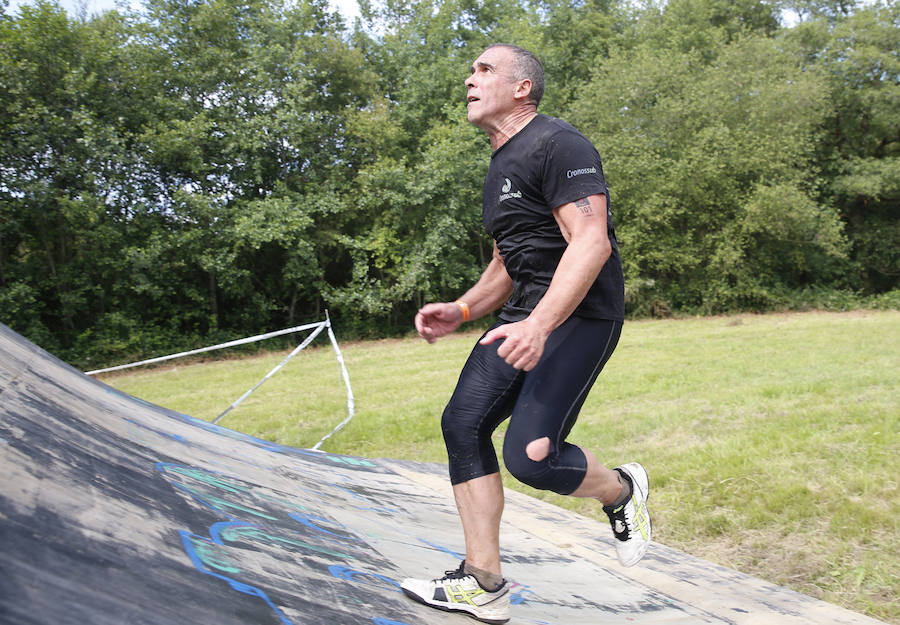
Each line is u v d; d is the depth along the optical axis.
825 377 7.86
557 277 1.69
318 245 19.23
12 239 16.05
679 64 21.62
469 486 1.86
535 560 2.75
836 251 20.77
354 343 18.56
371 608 1.58
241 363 14.45
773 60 21.50
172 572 1.25
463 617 1.81
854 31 23.05
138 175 17.03
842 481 4.06
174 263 16.95
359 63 20.27
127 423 2.79
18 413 1.82
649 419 6.43
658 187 20.94
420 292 20.83
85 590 1.00
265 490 2.62
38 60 15.13
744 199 20.94
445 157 19.34
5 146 14.73
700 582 2.71
